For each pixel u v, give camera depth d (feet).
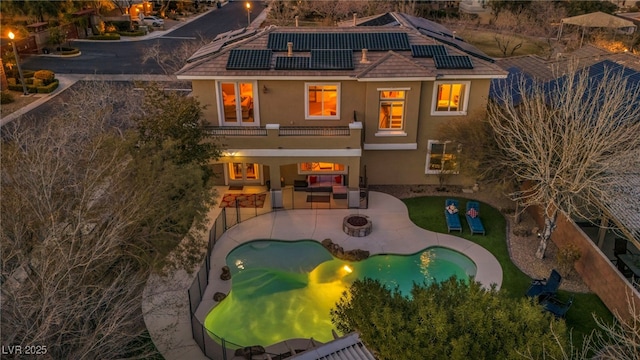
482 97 78.89
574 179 59.52
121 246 50.80
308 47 80.33
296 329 55.36
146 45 182.09
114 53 170.19
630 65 87.40
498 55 170.19
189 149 65.16
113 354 40.22
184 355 50.34
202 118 78.84
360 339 39.22
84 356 35.73
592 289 59.57
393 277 64.08
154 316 55.26
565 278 61.98
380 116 80.12
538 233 70.85
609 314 55.67
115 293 43.34
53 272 38.99
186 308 56.85
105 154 52.26
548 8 187.73
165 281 55.01
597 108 61.36
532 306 43.14
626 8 223.92
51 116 108.06
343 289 61.93
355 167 76.95
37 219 44.80
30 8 166.71
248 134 75.05
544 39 186.29
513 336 37.47
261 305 59.16
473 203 74.84
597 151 56.75
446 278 63.87
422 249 68.95
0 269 40.50
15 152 48.93
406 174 84.79
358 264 66.59
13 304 37.22
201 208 54.29
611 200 57.16
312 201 80.79
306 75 75.10
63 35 167.22
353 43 81.51
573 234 64.03
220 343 51.57
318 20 201.05
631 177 60.90
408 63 75.82
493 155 71.15
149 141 60.64
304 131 76.23
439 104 80.07
